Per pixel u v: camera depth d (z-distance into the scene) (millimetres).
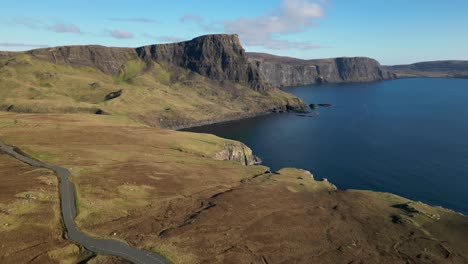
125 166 100500
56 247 54844
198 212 75125
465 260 65250
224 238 63844
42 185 77000
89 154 108812
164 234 62781
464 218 85438
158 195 83062
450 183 129500
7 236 55469
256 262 57375
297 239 67438
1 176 81375
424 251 67188
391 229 76188
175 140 150750
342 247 66125
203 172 108688
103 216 67812
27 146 111688
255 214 76562
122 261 52312
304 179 115250
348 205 90500
